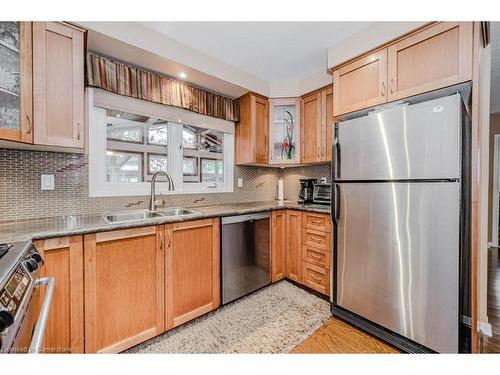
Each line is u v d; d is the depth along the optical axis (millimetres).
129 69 1938
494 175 3943
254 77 2664
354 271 1767
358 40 1845
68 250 1249
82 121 1478
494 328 1774
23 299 729
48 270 1187
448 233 1315
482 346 1584
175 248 1696
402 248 1497
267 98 2854
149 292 1562
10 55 1209
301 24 1770
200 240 1856
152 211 2043
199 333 1705
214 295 1951
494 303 2117
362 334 1697
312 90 2627
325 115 2533
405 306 1486
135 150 2186
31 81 1282
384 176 1578
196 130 2656
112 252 1406
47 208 1667
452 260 1303
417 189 1432
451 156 1304
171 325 1669
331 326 1798
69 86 1424
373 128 1641
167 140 2398
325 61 2336
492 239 3918
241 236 2162
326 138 2521
